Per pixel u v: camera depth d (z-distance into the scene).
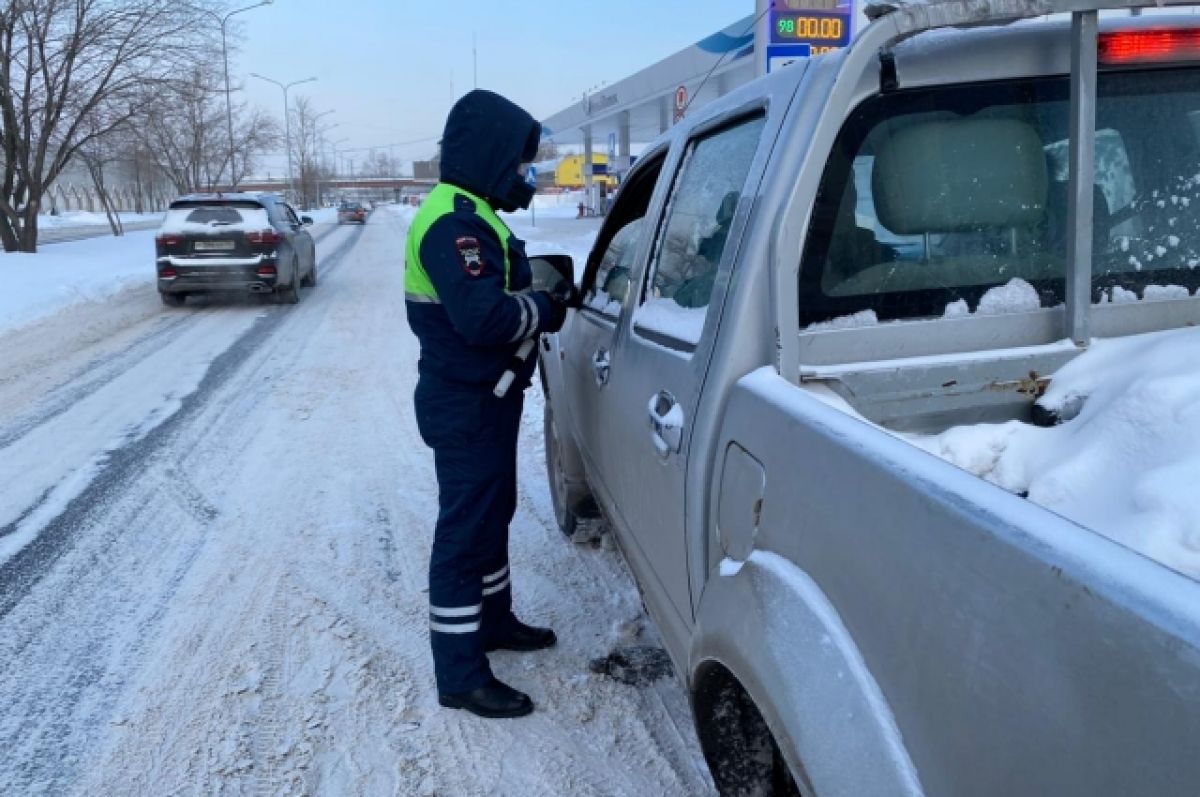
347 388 8.11
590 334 3.48
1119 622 0.93
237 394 7.87
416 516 4.97
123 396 7.80
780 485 1.63
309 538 4.66
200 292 13.24
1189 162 2.25
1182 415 1.62
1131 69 2.19
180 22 20.89
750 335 1.95
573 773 2.76
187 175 39.09
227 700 3.19
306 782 2.74
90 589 4.08
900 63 2.08
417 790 2.70
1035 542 1.06
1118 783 0.92
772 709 1.53
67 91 20.75
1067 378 2.04
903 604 1.26
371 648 3.55
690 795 2.65
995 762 1.08
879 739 1.27
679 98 7.37
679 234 2.64
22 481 5.56
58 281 15.32
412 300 2.94
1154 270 2.25
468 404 2.93
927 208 2.12
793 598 1.52
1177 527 1.37
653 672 3.33
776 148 2.03
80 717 3.09
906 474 1.29
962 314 2.11
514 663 3.40
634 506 2.66
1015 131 2.16
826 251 2.07
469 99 2.84
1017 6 1.91
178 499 5.24
